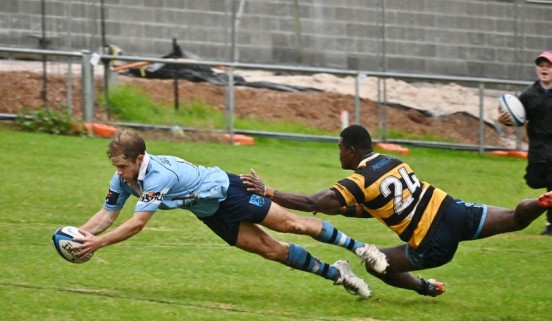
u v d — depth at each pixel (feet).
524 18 207.10
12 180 136.77
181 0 189.47
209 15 191.21
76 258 78.69
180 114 183.21
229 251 106.73
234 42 192.13
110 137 175.73
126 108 180.45
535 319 83.20
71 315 76.02
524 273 103.04
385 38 199.31
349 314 81.71
